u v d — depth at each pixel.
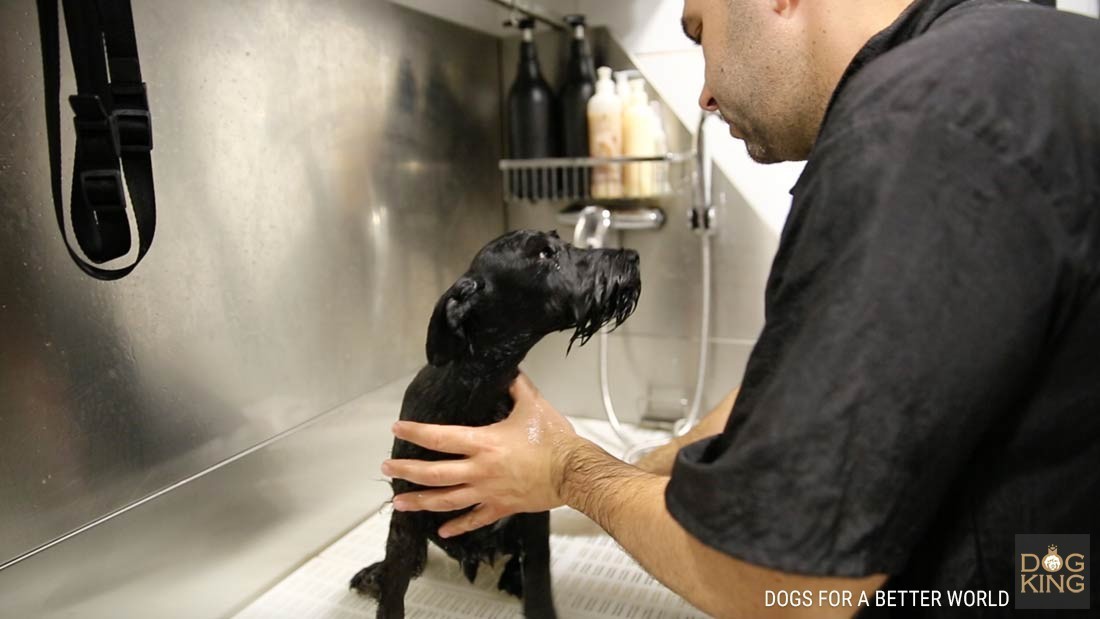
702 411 1.79
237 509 1.16
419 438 0.96
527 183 1.74
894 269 0.54
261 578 1.21
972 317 0.54
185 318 1.06
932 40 0.61
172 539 1.06
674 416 1.82
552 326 1.04
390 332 1.51
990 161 0.55
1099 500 0.59
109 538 0.97
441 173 1.65
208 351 1.10
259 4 1.15
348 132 1.36
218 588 1.13
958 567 0.63
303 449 1.29
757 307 1.70
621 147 1.65
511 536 1.11
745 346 1.73
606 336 1.77
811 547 0.56
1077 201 0.55
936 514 0.63
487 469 0.93
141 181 0.85
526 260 1.01
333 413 1.35
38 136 0.87
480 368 1.04
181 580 1.07
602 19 1.74
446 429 0.95
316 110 1.28
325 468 1.34
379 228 1.46
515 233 1.06
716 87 0.83
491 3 1.56
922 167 0.55
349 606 1.17
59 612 0.92
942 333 0.54
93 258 0.85
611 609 1.13
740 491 0.58
